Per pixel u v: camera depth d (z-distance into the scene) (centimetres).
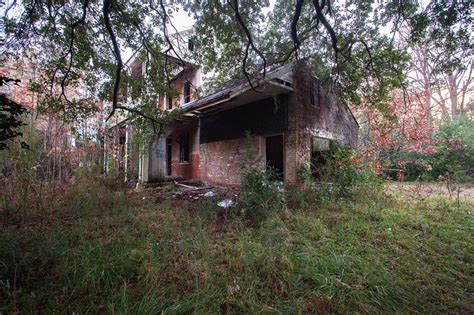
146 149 877
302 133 727
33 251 271
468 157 922
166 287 208
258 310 183
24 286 213
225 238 322
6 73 646
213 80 917
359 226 360
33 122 587
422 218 397
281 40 623
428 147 848
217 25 537
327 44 560
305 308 184
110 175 711
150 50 552
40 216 432
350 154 598
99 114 845
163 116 654
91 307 185
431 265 256
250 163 523
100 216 443
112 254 269
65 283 215
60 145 755
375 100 636
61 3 425
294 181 688
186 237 320
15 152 479
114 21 461
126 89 592
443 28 382
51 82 513
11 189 478
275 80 650
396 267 248
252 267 239
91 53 494
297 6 337
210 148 991
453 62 425
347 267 240
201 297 194
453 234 337
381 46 517
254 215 395
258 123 802
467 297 205
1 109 235
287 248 278
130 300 192
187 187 879
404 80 621
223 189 767
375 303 192
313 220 378
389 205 479
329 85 660
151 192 717
